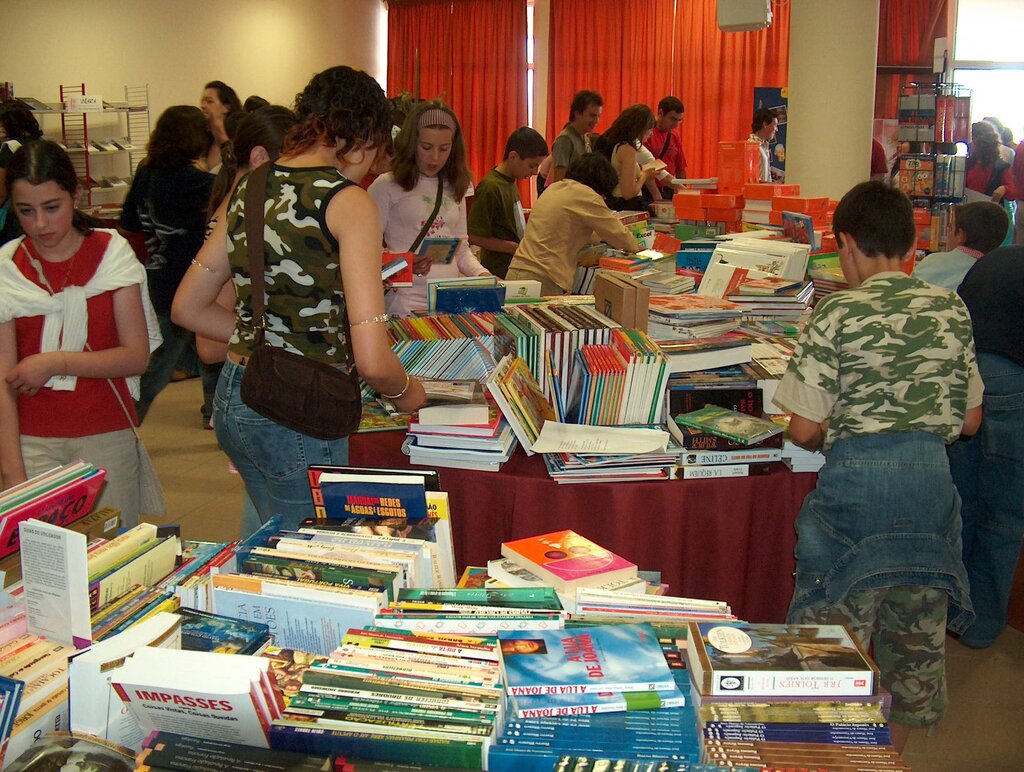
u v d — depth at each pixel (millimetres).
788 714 1137
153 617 1246
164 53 9359
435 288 2830
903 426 1850
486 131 10133
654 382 2328
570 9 9477
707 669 1156
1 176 3943
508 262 4641
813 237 3578
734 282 3072
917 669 1968
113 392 2213
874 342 1855
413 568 1428
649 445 2203
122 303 2166
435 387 2398
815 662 1175
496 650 1233
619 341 2418
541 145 4480
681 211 4715
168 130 4258
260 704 1046
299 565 1391
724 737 1106
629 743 1083
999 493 2799
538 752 1051
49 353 2061
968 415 1990
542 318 2586
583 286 4027
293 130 1882
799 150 4996
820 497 1940
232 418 1953
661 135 7148
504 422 2361
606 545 2203
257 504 2135
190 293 2041
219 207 2701
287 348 1873
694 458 2207
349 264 1790
